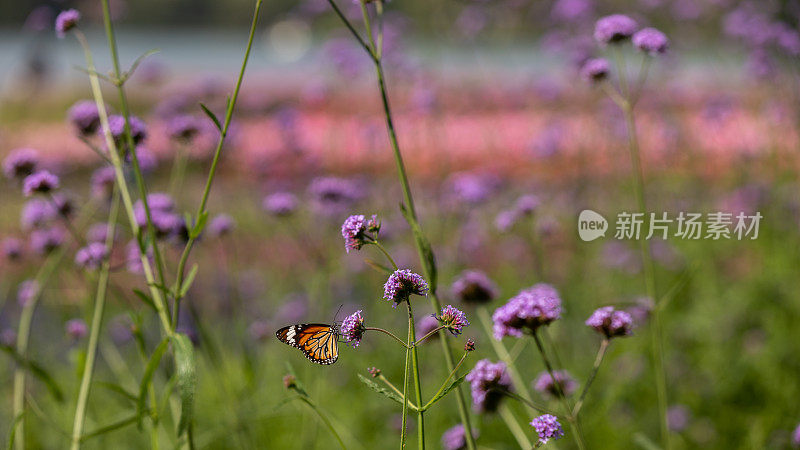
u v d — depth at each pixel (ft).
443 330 8.60
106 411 15.72
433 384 15.74
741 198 23.22
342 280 20.62
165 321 8.67
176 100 23.31
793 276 19.75
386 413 16.75
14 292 19.31
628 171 26.16
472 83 33.91
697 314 19.47
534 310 8.16
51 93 54.75
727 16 27.12
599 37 12.82
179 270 8.72
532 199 17.17
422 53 32.14
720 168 25.95
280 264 23.30
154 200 11.89
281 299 20.95
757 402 17.28
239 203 25.62
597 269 21.88
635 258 22.00
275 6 110.63
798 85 24.03
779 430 15.65
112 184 13.08
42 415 9.97
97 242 14.48
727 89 29.94
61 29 10.54
